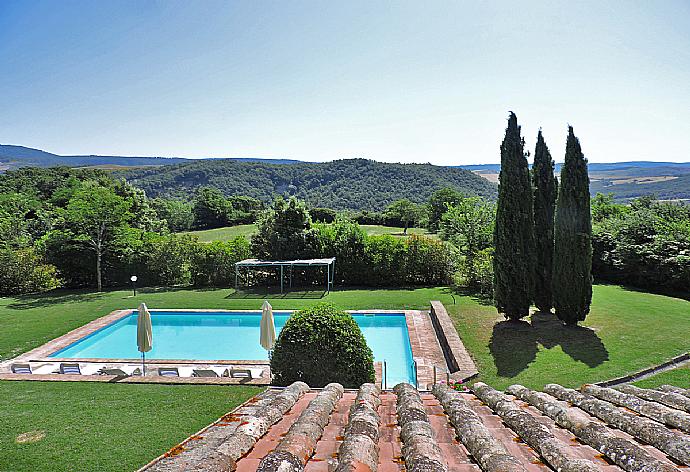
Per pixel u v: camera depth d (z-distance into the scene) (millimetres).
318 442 3080
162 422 8102
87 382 10422
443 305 17172
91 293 22625
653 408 3639
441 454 2723
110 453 6957
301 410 4012
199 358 14539
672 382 9555
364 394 4520
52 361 11812
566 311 13492
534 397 4500
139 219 35938
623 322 13680
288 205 24578
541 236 15242
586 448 2844
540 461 2676
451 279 23406
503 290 14141
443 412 4102
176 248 25000
